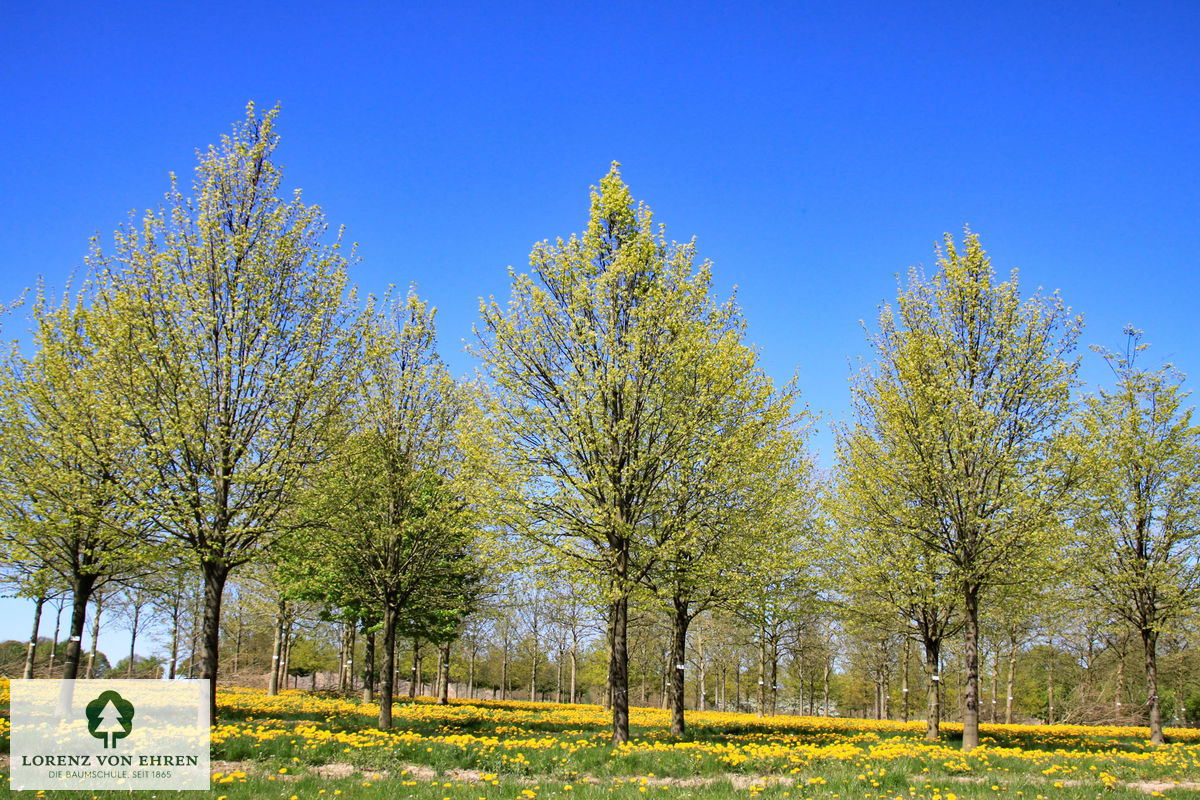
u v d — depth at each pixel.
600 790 10.79
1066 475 18.52
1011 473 18.44
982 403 19.14
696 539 18.30
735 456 18.55
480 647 49.28
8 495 17.66
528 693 74.94
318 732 15.74
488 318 18.41
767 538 20.27
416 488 20.53
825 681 45.53
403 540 20.41
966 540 18.80
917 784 11.74
